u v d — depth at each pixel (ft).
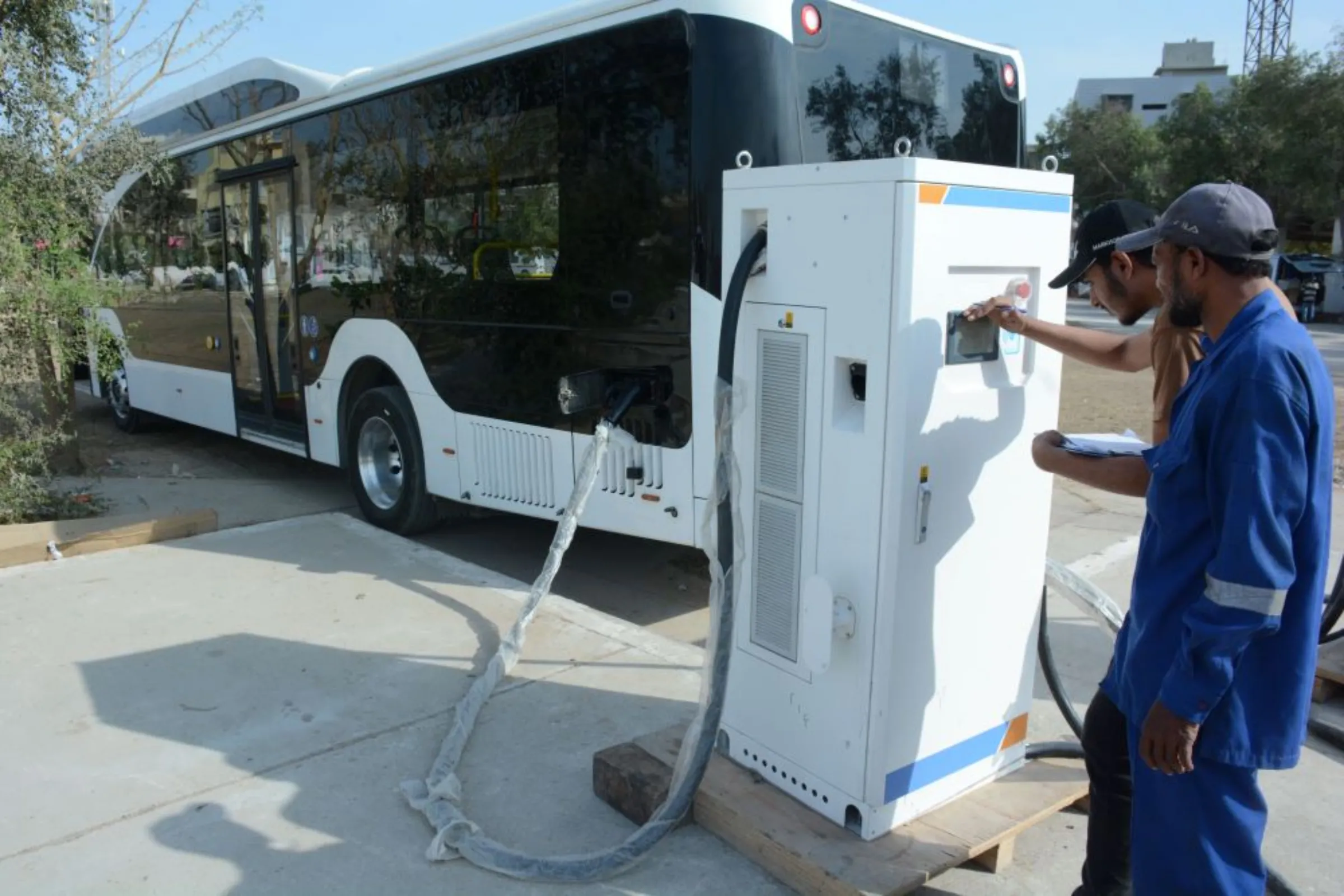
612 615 18.72
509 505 19.43
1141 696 7.37
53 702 13.53
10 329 21.93
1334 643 14.20
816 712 9.72
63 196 23.76
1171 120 127.65
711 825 10.26
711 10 14.78
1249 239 6.95
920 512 8.92
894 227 8.42
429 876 9.86
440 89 19.48
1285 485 6.48
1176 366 8.33
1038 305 9.75
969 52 18.22
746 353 9.99
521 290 18.31
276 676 14.34
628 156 15.99
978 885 9.89
